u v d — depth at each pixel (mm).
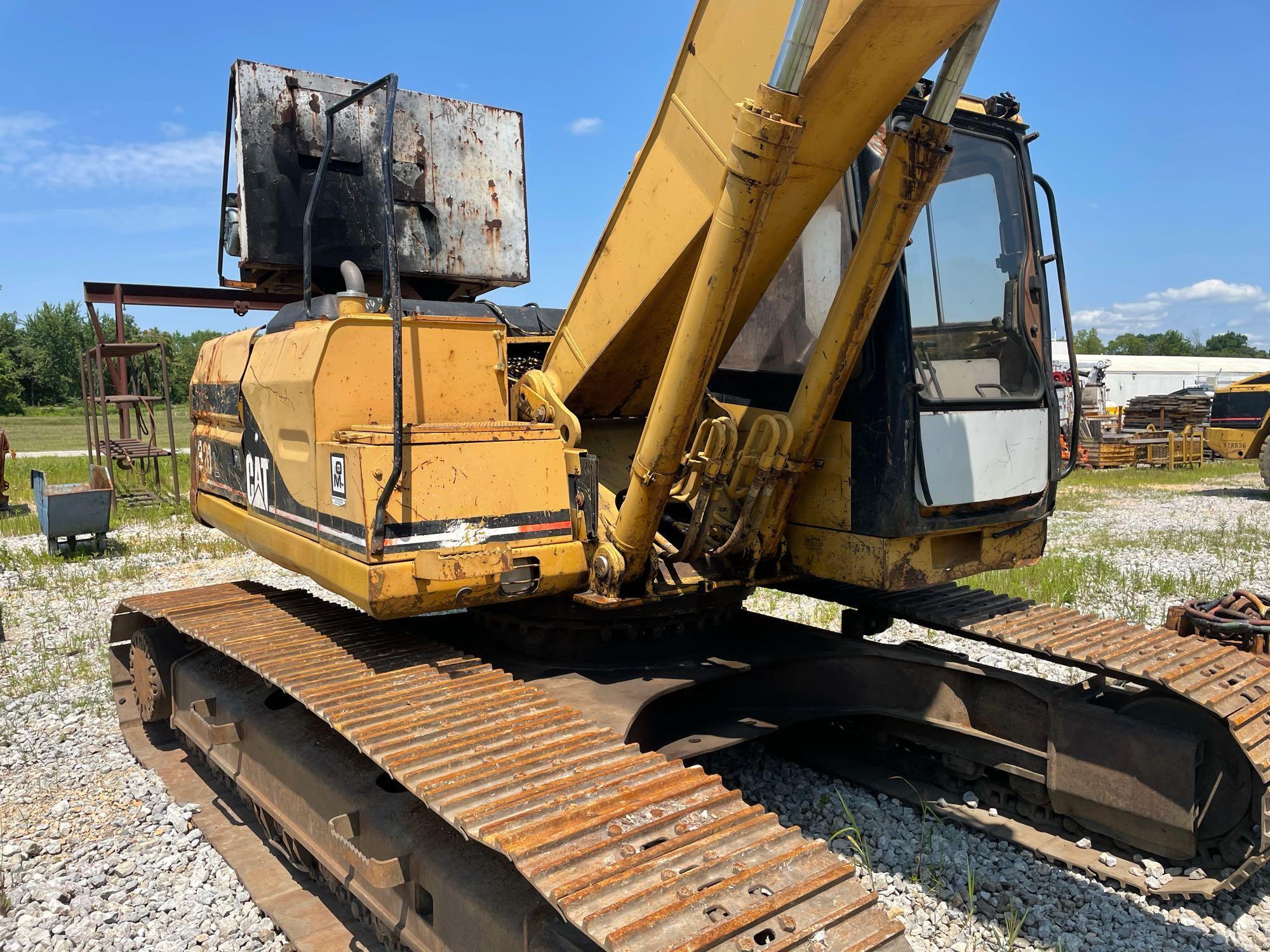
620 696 3545
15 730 5578
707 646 4215
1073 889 3656
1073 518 13945
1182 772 3508
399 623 4273
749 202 2771
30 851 4113
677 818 2402
